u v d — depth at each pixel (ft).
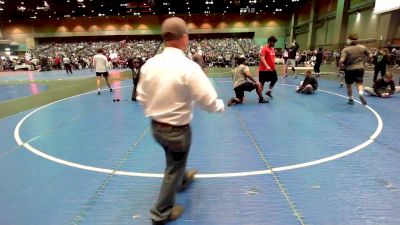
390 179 10.89
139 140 16.17
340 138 15.74
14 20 158.40
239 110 23.16
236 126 18.57
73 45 158.10
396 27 67.00
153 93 7.45
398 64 61.46
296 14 144.15
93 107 26.14
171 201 8.33
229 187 10.59
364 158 12.90
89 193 10.30
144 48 145.28
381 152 13.57
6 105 29.19
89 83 48.70
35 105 28.50
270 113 21.89
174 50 7.39
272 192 10.16
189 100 7.55
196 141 15.79
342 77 36.01
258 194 10.05
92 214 9.04
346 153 13.53
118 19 162.09
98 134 17.47
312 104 25.05
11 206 9.55
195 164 12.71
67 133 17.83
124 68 100.22
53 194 10.27
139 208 9.35
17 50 160.35
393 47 64.85
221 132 17.35
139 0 125.18
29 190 10.59
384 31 71.26
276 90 33.83
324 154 13.50
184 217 8.82
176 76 7.14
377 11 56.08
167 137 7.58
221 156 13.55
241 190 10.36
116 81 50.90
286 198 9.75
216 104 7.39
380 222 8.40
